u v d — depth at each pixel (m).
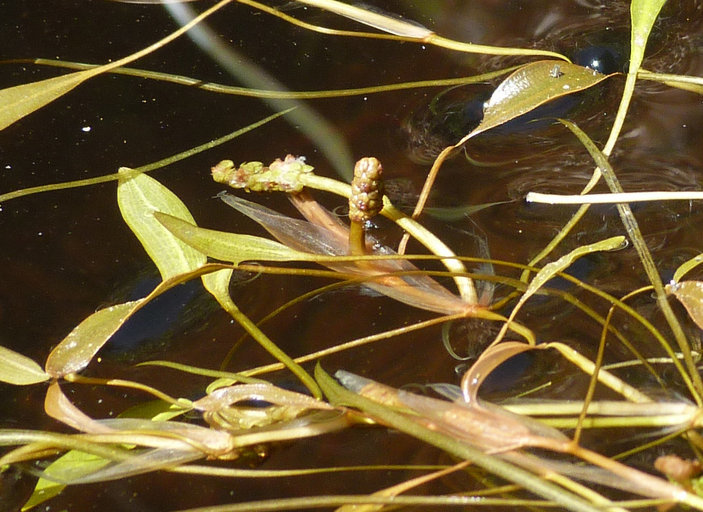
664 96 0.85
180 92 0.85
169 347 0.78
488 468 0.72
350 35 0.87
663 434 0.74
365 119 0.84
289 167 0.81
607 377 0.75
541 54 0.85
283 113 0.84
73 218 0.81
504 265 0.79
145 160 0.82
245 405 0.76
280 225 0.80
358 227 0.78
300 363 0.77
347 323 0.78
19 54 0.87
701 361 0.76
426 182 0.80
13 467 0.75
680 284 0.77
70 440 0.74
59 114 0.85
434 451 0.75
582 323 0.77
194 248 0.77
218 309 0.79
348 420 0.75
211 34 0.88
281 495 0.74
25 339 0.78
